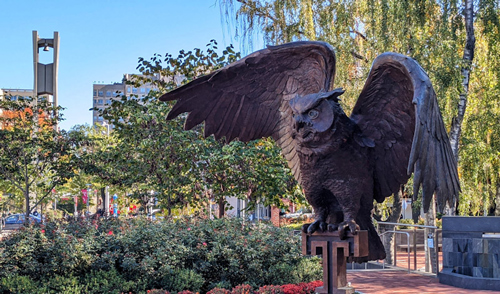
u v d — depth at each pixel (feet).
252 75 16.47
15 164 48.14
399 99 14.67
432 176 13.11
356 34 43.06
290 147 16.93
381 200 16.56
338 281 15.76
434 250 36.73
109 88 424.46
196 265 27.78
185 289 25.39
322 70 15.52
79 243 25.46
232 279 28.58
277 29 42.83
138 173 39.17
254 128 17.16
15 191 76.54
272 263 29.09
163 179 38.83
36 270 24.57
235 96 16.87
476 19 40.75
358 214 16.11
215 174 37.52
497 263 29.68
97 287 23.39
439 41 37.24
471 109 44.04
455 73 36.40
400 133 15.25
